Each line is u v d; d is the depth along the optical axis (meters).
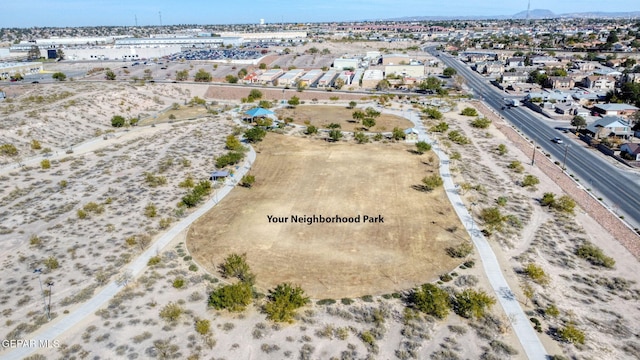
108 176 76.69
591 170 82.31
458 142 98.06
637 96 133.12
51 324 38.78
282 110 133.25
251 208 64.06
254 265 48.94
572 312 41.19
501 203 65.00
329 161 84.75
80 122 114.75
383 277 46.56
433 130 107.38
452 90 167.38
